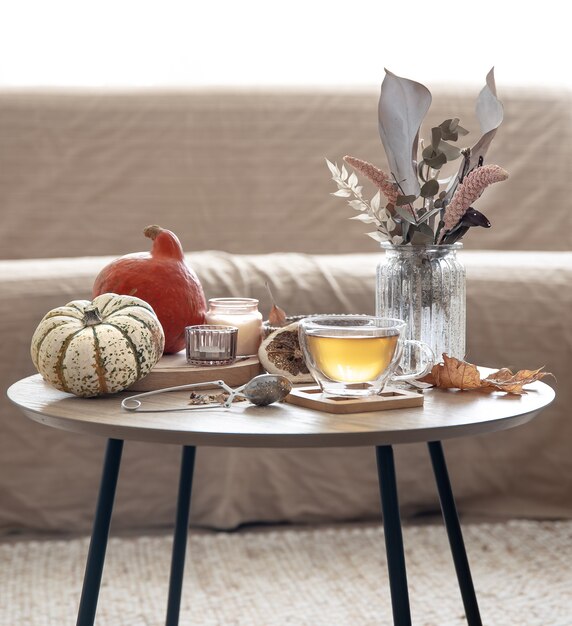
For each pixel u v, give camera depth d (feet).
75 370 3.10
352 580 5.22
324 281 6.01
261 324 3.78
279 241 7.27
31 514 5.71
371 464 6.00
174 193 7.28
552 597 4.99
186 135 7.36
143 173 7.29
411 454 6.01
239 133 7.39
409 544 5.70
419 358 3.53
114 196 7.23
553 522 5.99
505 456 6.01
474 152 3.67
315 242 7.29
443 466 3.83
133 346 3.18
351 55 8.34
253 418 2.89
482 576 5.26
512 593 5.04
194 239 7.22
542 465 5.99
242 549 5.65
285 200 7.34
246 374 3.49
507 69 8.36
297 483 5.93
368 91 7.61
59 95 7.38
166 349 3.80
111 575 5.28
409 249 3.54
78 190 7.21
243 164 7.36
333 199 7.36
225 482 5.84
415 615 4.77
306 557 5.54
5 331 5.57
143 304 3.39
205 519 5.90
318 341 3.05
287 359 3.52
